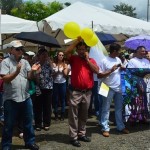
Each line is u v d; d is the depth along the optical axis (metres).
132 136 7.19
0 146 6.29
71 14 9.67
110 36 10.02
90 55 7.14
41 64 7.41
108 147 6.43
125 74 7.30
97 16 9.91
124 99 7.36
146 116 7.68
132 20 10.99
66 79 8.91
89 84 6.49
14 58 5.83
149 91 7.64
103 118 7.21
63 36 11.77
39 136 7.18
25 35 7.35
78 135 6.78
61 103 8.91
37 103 7.54
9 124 5.87
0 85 6.91
